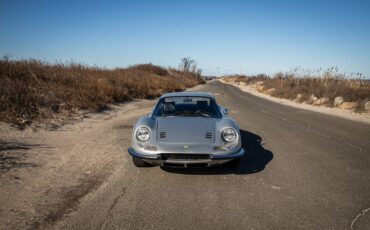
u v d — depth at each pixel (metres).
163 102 5.58
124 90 16.11
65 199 3.68
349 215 3.39
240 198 3.81
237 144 4.48
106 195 3.83
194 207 3.54
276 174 4.73
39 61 15.05
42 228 3.02
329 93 17.95
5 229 2.98
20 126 7.21
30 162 4.98
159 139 4.39
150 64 46.19
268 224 3.17
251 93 28.67
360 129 9.08
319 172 4.88
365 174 4.82
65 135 7.03
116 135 7.32
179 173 4.68
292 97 20.91
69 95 10.96
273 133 8.16
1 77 10.40
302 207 3.58
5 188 3.92
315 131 8.59
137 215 3.32
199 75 69.19
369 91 17.20
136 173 4.66
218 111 5.38
